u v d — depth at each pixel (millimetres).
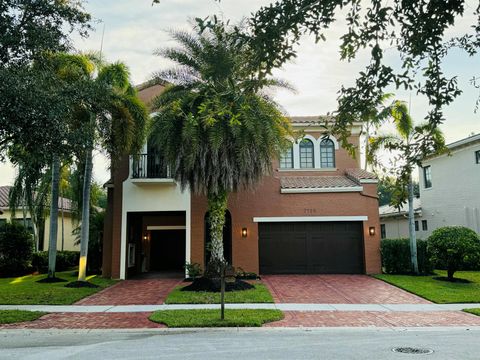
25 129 9945
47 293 14523
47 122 10180
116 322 10250
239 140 13664
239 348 7535
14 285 16719
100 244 22391
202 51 14602
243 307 11891
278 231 19531
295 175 22812
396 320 10453
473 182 23625
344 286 15922
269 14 3998
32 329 9547
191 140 14047
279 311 11125
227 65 10039
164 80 16797
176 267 24359
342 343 7973
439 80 4039
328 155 23156
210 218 15641
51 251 17953
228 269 15039
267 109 14695
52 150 10875
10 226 21297
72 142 11414
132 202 18859
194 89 15727
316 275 18906
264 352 7180
